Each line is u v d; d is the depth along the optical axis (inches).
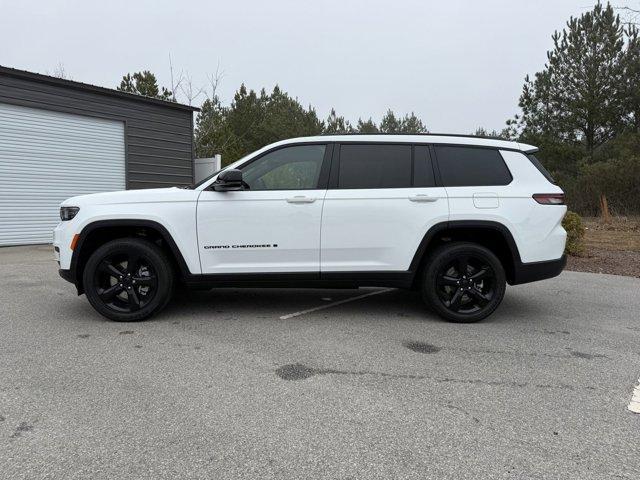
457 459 100.0
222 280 191.8
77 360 151.8
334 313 211.2
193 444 104.3
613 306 232.5
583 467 97.7
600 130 1096.8
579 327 195.2
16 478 92.1
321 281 193.8
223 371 143.9
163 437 107.0
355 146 196.2
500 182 194.9
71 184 499.2
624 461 100.0
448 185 193.6
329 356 157.6
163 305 194.9
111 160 532.1
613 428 113.3
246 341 171.8
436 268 192.9
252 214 188.5
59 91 481.7
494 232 194.2
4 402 122.8
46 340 171.0
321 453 101.5
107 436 107.2
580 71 1068.5
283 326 190.5
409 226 190.4
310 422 114.2
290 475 94.1
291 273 191.9
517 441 107.1
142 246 189.3
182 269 190.4
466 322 197.5
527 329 191.3
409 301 234.7
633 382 139.7
